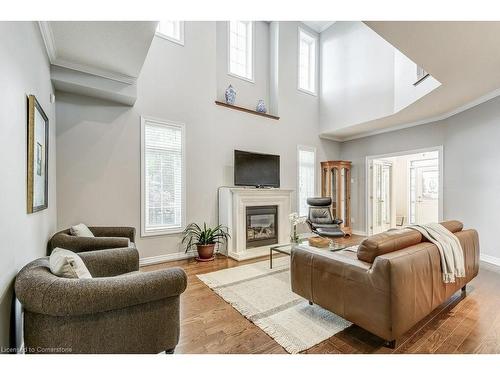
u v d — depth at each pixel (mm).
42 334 1224
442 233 2162
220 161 4535
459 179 4289
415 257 1741
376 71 4965
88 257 1928
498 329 1941
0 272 1199
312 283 2125
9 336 1319
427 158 7199
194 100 4227
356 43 5352
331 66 5922
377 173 6301
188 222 4133
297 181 5785
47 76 2500
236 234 4125
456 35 2283
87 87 3008
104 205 3398
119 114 3516
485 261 3721
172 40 4004
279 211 4742
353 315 1798
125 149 3562
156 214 3855
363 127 5594
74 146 3197
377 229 6266
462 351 1684
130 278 1346
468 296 2516
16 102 1463
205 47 4375
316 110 6184
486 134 3777
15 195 1426
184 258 4039
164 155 3920
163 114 3893
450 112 4473
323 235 4566
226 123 4641
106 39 2430
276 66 5516
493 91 3596
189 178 4156
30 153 1682
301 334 1889
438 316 2139
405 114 4656
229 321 2094
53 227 2830
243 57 5430
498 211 3604
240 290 2721
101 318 1294
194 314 2211
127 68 3020
